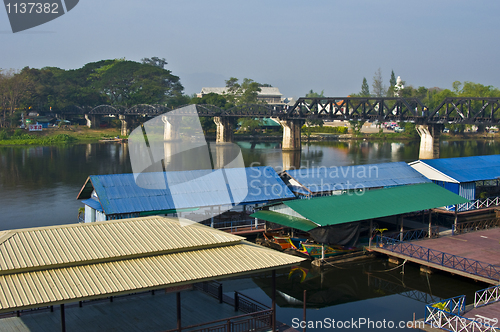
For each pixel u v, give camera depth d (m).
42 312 21.33
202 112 140.12
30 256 16.86
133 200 34.19
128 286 16.25
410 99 112.50
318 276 31.72
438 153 108.62
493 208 45.62
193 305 22.48
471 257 31.39
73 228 19.45
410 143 144.75
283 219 34.56
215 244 19.88
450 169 47.69
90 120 162.38
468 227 41.84
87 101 167.50
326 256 33.78
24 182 67.06
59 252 17.45
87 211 37.16
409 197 38.41
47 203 53.12
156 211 33.62
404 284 30.14
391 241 36.41
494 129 171.88
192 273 17.66
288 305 27.30
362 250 34.91
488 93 166.88
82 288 15.80
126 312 21.47
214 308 22.14
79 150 115.06
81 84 181.12
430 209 36.81
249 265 18.78
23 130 141.88
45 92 156.00
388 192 39.16
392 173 45.56
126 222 20.69
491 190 51.72
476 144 142.00
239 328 20.06
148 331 19.52
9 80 142.75
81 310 21.64
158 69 174.38
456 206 39.72
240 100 165.75
